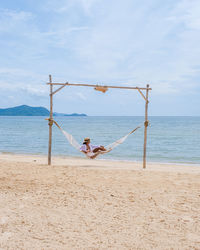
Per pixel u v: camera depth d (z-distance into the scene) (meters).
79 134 35.97
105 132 40.78
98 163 11.89
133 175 7.85
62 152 17.69
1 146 20.62
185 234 3.57
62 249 3.09
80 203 4.88
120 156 16.11
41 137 29.70
